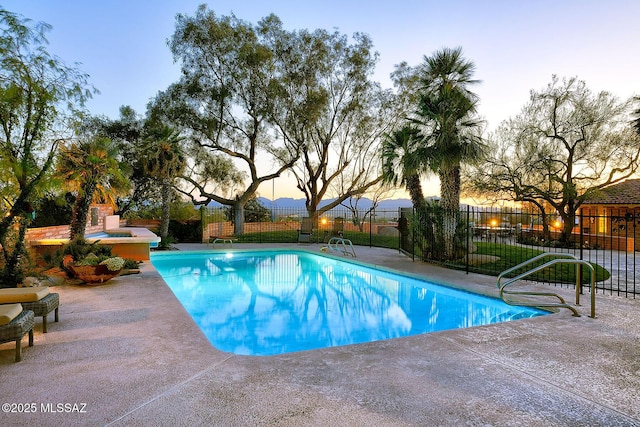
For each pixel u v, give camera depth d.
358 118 23.89
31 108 6.58
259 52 20.72
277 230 23.47
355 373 3.37
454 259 10.59
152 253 13.62
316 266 12.39
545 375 3.35
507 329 4.75
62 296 6.54
